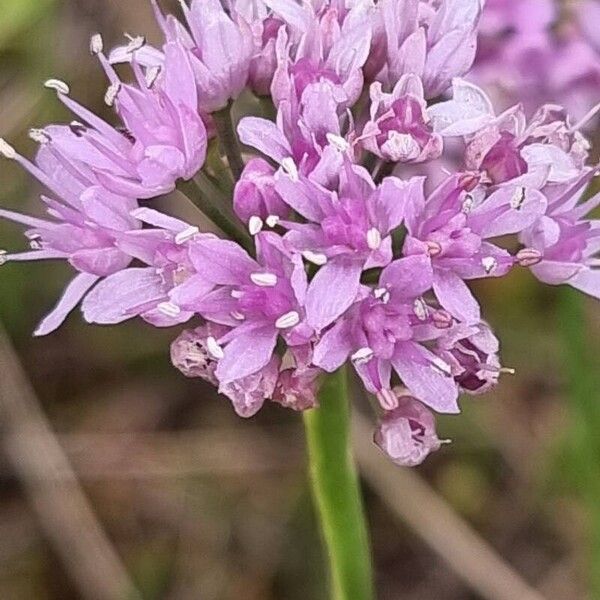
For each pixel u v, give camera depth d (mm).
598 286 98
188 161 91
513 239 137
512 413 165
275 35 96
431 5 101
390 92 96
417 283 87
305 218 92
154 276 92
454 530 154
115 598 158
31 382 171
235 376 87
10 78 168
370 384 88
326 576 159
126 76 167
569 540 163
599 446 142
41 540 164
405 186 87
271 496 165
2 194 165
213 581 163
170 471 166
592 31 143
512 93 143
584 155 96
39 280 166
